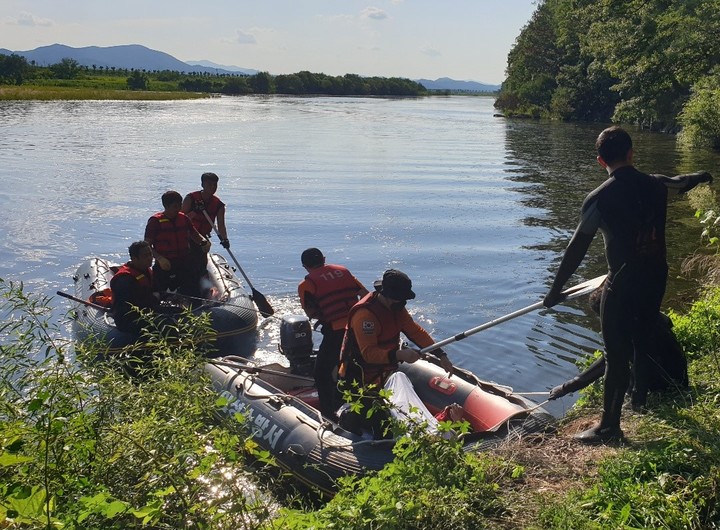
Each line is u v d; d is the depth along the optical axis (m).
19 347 3.17
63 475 2.55
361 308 4.34
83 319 7.20
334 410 5.22
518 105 60.56
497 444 4.08
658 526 2.74
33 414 2.64
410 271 9.88
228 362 5.71
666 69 24.28
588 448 3.64
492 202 15.52
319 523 2.89
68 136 28.06
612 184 3.48
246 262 10.24
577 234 3.59
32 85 76.81
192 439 2.65
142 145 25.66
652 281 3.54
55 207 13.88
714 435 3.36
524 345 7.09
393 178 19.09
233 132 32.47
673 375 4.02
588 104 51.44
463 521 2.96
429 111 63.34
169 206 7.63
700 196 13.74
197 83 98.12
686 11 23.55
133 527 2.51
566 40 52.50
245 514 2.69
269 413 4.86
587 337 7.30
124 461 2.62
